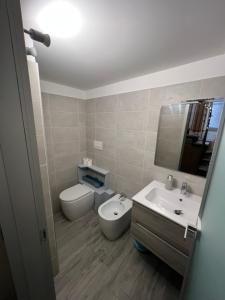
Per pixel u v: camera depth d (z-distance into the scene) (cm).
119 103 194
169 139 155
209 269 55
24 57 42
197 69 127
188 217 123
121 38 97
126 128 193
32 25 83
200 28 86
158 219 122
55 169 224
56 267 137
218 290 44
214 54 114
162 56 120
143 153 181
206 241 65
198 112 132
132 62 133
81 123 247
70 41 101
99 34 93
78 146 251
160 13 75
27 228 50
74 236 186
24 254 51
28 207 49
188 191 150
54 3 68
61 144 225
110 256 158
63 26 85
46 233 58
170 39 97
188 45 104
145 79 163
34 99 101
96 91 223
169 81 145
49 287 64
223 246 46
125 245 172
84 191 224
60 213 234
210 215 65
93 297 121
